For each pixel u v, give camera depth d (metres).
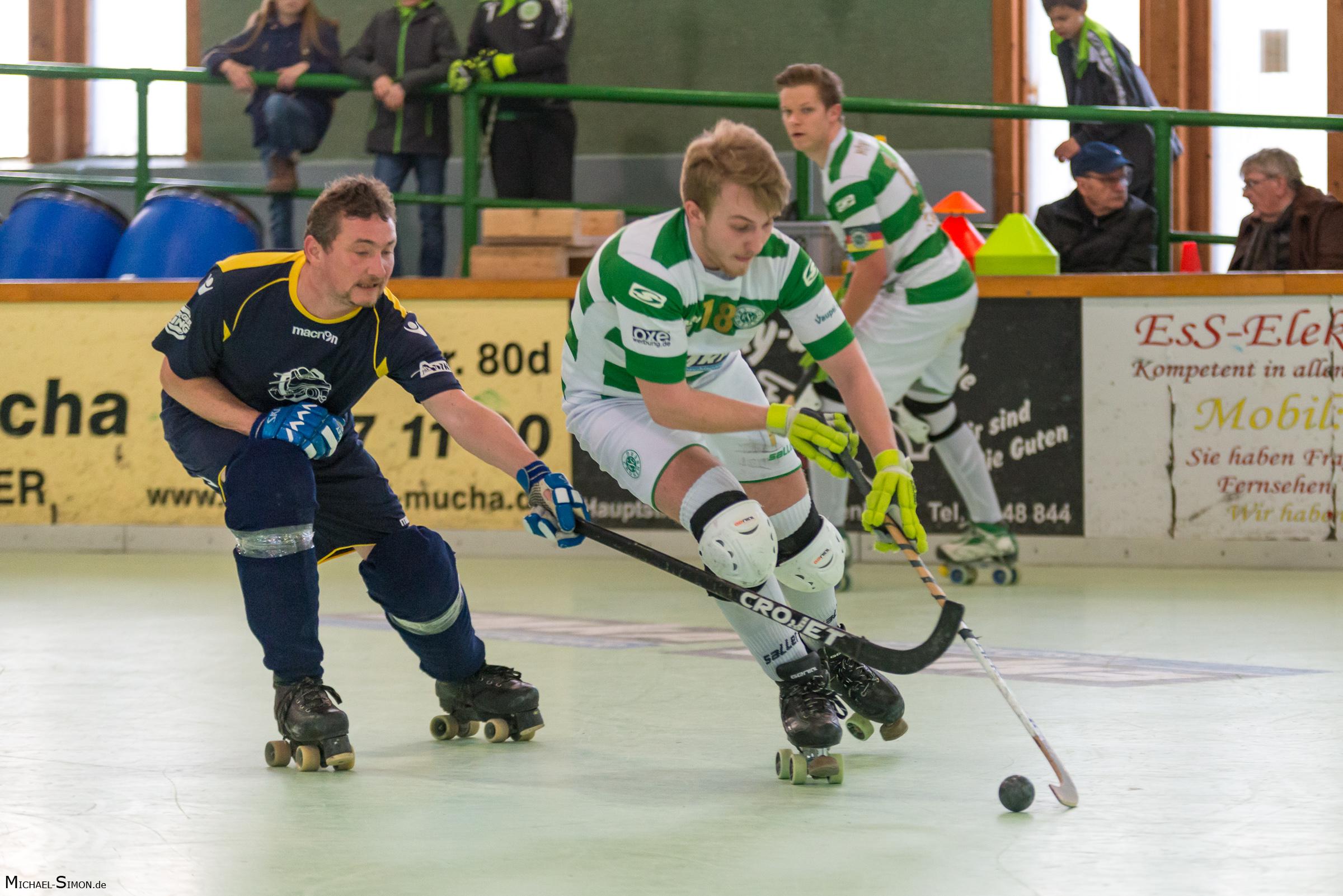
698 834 8.62
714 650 15.98
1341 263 24.39
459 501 26.75
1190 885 7.46
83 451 27.67
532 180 29.30
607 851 8.26
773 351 25.14
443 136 28.81
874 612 19.23
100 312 27.50
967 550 22.28
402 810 9.26
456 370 26.38
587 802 9.46
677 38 35.56
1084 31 28.80
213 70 29.12
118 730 11.91
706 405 10.36
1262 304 23.95
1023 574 23.78
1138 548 24.61
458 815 9.14
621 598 20.97
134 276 28.28
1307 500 23.95
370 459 11.72
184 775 10.34
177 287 27.22
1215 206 35.06
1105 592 21.31
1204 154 34.94
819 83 20.02
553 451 26.12
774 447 11.05
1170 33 34.72
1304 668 14.51
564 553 26.41
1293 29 34.53
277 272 10.98
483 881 7.69
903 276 20.78
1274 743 10.97
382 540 11.47
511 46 28.23
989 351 24.95
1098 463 24.69
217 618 18.86
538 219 26.38
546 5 28.31
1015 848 8.21
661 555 10.35
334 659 15.58
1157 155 27.20
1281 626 17.64
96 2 38.53
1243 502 24.20
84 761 10.74
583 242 27.02
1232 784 9.69
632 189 35.66
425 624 11.34
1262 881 7.51
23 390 27.84
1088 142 28.03
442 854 8.23
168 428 11.52
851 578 22.02
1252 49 34.78
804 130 20.17
